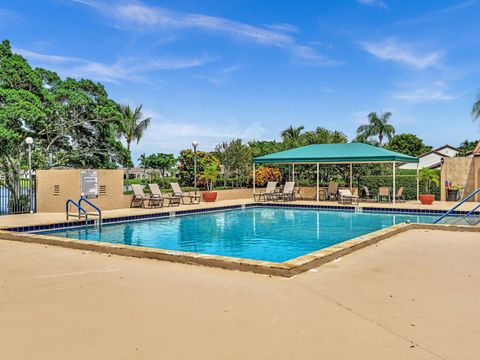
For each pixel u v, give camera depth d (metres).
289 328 3.31
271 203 18.72
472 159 18.69
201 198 20.44
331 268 5.45
